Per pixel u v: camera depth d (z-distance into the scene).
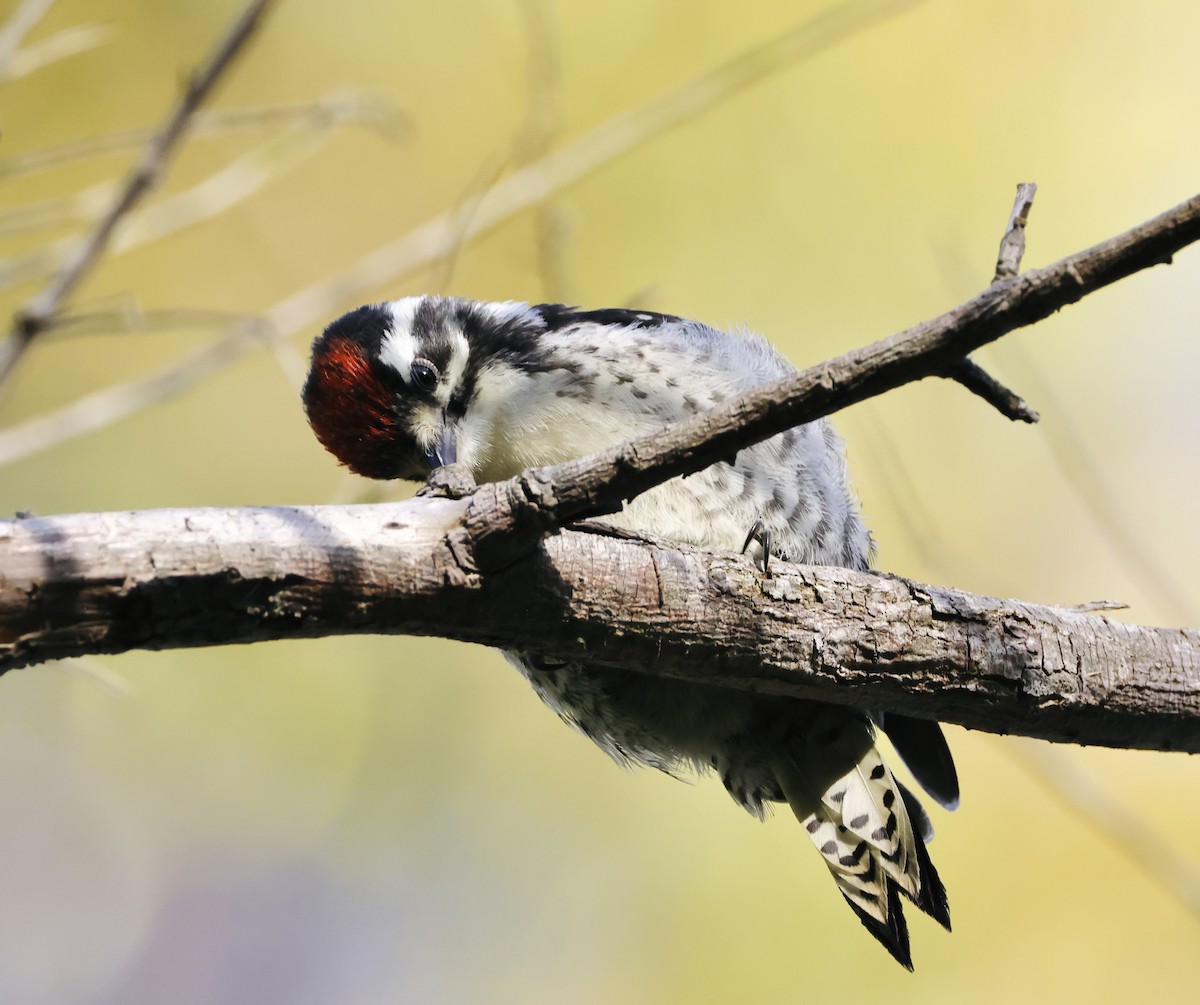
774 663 5.75
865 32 13.68
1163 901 11.41
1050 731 6.28
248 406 13.16
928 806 11.95
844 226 13.38
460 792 12.74
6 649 4.31
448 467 5.19
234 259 13.30
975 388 4.73
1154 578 10.28
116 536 4.42
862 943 11.59
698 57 13.42
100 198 8.91
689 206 13.36
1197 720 6.35
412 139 13.59
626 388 7.70
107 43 13.13
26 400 12.89
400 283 12.98
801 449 7.55
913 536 9.65
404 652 13.12
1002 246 4.67
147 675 13.10
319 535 4.73
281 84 13.57
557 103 10.14
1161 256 4.48
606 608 5.40
